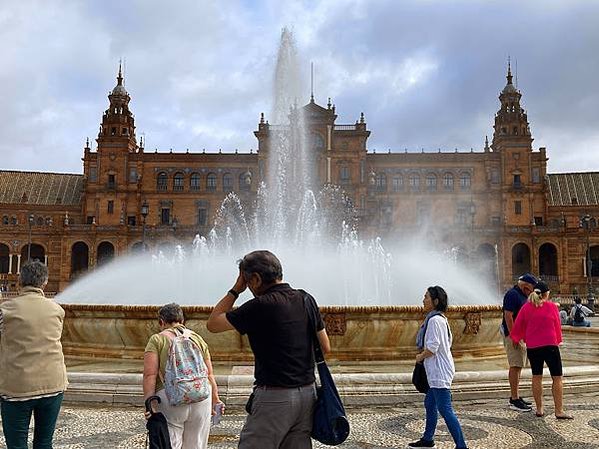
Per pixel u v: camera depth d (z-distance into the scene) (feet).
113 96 361.51
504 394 43.14
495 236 331.57
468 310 52.29
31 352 22.65
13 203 362.33
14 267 341.21
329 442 18.62
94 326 51.42
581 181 378.73
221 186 351.05
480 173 349.61
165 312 22.82
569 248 327.88
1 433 31.55
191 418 21.74
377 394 40.83
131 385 40.65
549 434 33.19
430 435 30.40
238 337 48.83
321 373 19.10
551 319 37.35
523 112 351.46
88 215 349.20
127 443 30.60
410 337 50.42
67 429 33.37
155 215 350.43
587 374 47.65
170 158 352.90
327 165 339.98
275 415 18.20
